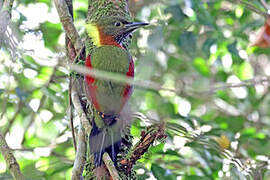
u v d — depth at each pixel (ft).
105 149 28.99
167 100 41.04
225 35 45.91
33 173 36.45
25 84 41.60
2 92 39.06
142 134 29.32
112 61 30.32
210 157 35.88
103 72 28.76
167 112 36.76
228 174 35.27
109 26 32.89
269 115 49.34
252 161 37.29
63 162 37.32
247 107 49.26
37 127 44.57
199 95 47.21
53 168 36.81
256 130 46.96
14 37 31.50
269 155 38.19
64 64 33.63
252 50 46.83
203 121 37.96
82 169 29.94
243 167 35.55
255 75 50.90
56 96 40.40
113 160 28.94
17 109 41.88
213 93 47.67
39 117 44.70
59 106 41.34
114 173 27.86
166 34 40.96
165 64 44.75
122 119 29.99
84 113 30.96
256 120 49.62
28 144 43.52
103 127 29.32
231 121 46.34
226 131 36.50
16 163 29.25
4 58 37.06
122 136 30.19
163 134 29.35
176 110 44.19
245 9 42.88
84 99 31.78
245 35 44.65
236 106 49.39
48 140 44.27
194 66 48.06
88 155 30.73
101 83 29.40
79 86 32.04
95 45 32.17
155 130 29.17
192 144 35.76
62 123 40.68
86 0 44.32
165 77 45.11
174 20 40.93
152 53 34.09
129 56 31.37
